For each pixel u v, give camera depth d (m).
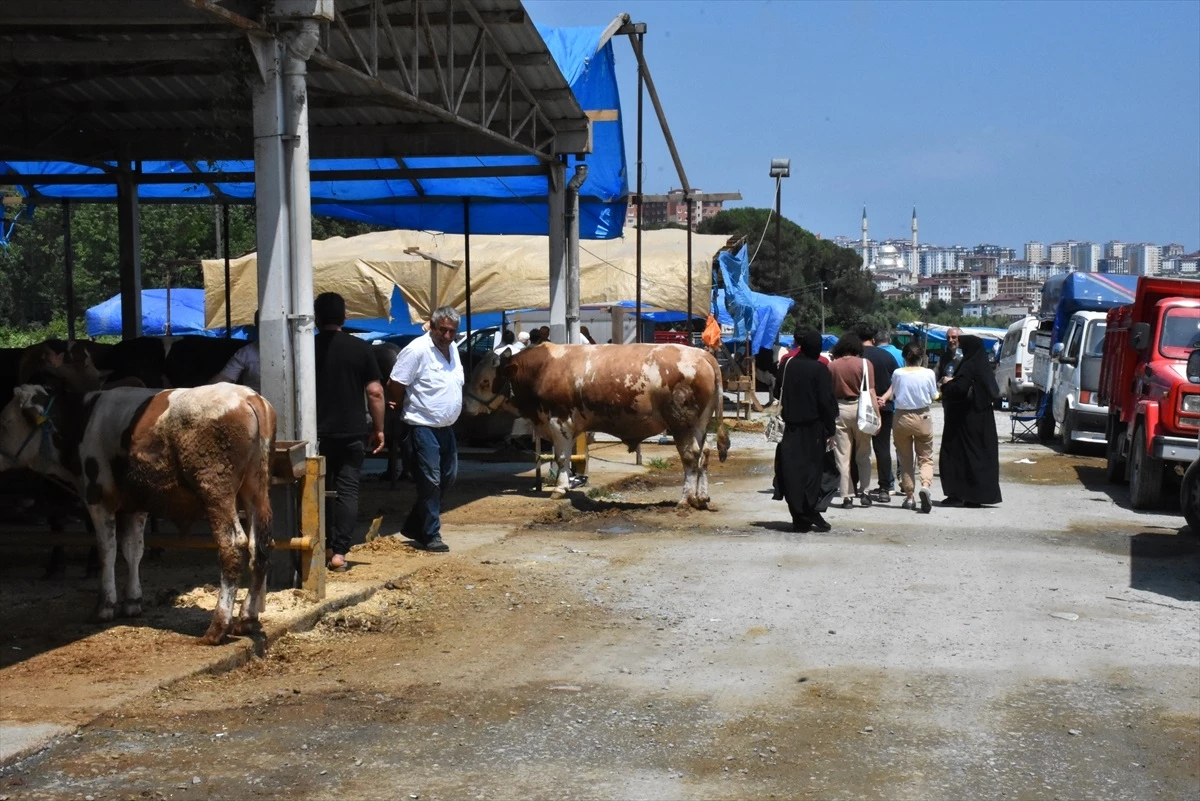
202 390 6.84
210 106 13.56
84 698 5.84
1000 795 4.98
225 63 8.41
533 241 24.09
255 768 5.14
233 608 7.46
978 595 8.88
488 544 10.69
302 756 5.31
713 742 5.61
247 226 31.14
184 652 6.67
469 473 15.82
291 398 8.12
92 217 36.47
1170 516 13.35
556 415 13.15
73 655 6.58
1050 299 29.16
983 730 5.84
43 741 5.25
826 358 13.80
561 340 15.74
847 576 9.50
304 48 8.09
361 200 18.28
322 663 6.91
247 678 6.54
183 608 7.75
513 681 6.59
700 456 12.81
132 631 7.13
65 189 18.23
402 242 24.28
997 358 39.47
